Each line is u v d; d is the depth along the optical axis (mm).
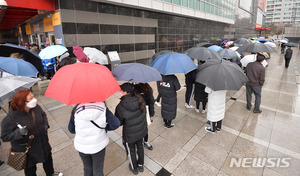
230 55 5992
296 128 4426
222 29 26172
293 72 10945
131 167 2994
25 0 6703
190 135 4133
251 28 44469
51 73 7992
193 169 3072
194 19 18078
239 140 3926
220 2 21969
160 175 2934
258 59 4938
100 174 2273
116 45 10156
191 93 5340
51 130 4285
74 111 1981
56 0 7461
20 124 2035
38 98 6441
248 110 5535
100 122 1985
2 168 3006
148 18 12109
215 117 3959
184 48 17094
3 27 16297
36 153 2244
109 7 9383
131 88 2502
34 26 11344
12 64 3082
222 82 3094
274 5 115938
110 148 3641
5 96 1966
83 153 2107
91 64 2043
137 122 2568
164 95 4016
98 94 1758
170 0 12961
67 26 7801
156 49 13461
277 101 6250
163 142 3854
